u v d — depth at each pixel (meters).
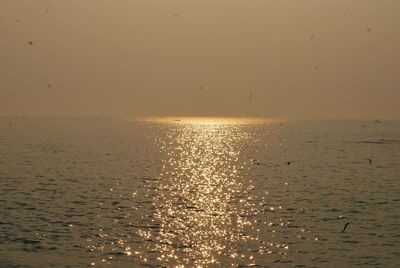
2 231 35.41
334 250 32.09
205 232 35.69
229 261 29.95
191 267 29.03
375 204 46.09
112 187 54.97
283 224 38.16
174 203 45.88
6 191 51.34
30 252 31.27
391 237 34.94
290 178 64.06
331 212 42.44
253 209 43.44
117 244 32.84
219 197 49.34
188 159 90.62
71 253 31.11
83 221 38.44
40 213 40.97
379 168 75.69
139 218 39.56
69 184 56.59
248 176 66.25
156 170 72.12
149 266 29.11
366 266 29.52
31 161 80.69
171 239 33.94
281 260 30.23
